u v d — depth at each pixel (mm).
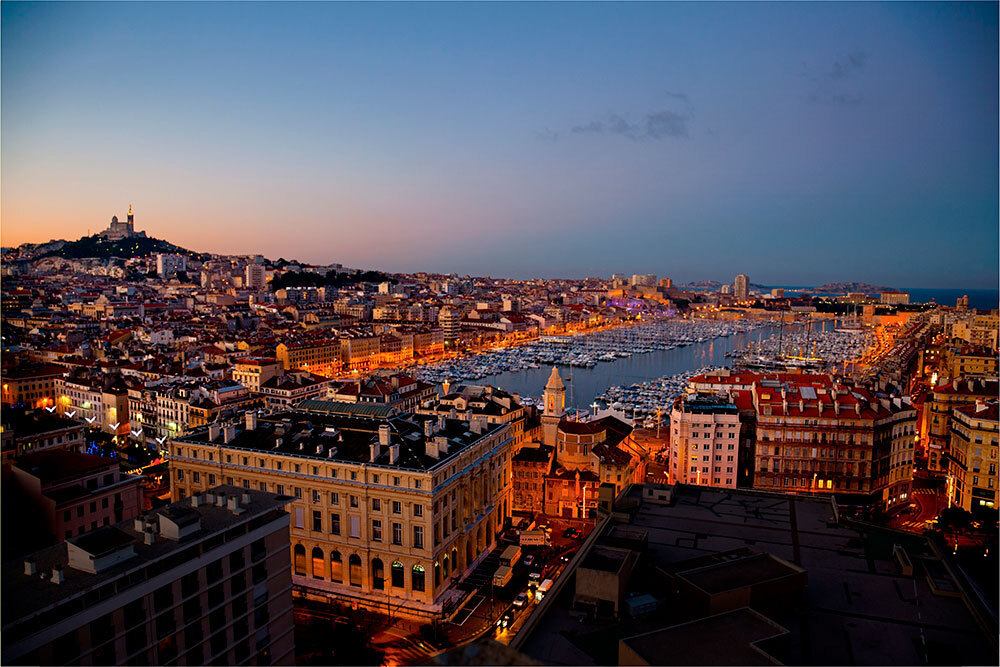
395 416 168250
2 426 165750
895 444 181000
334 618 122562
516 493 182375
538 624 64938
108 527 80875
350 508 132750
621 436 198250
